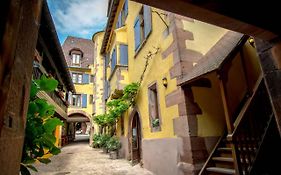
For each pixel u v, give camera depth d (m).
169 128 5.75
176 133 5.36
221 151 4.70
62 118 15.40
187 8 1.97
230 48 4.41
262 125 4.11
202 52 5.89
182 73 5.30
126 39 11.23
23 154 1.58
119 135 12.07
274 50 2.56
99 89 22.53
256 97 4.16
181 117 5.12
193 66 5.54
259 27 2.29
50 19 6.68
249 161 3.68
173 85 5.66
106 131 16.94
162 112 6.25
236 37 5.11
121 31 11.25
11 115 0.81
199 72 4.52
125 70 10.63
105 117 13.55
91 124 23.23
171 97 5.72
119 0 12.54
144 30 8.23
